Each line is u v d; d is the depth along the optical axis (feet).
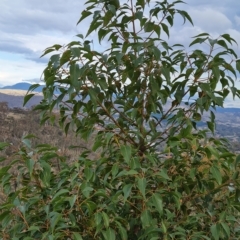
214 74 6.96
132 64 7.80
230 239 7.72
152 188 7.51
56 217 6.36
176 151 7.20
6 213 7.11
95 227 6.82
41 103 7.77
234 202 7.65
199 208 8.10
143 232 7.36
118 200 7.10
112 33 8.25
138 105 8.16
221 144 7.57
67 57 6.63
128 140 7.97
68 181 7.33
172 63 7.79
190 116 7.90
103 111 7.96
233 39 7.11
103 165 7.55
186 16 7.78
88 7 7.75
